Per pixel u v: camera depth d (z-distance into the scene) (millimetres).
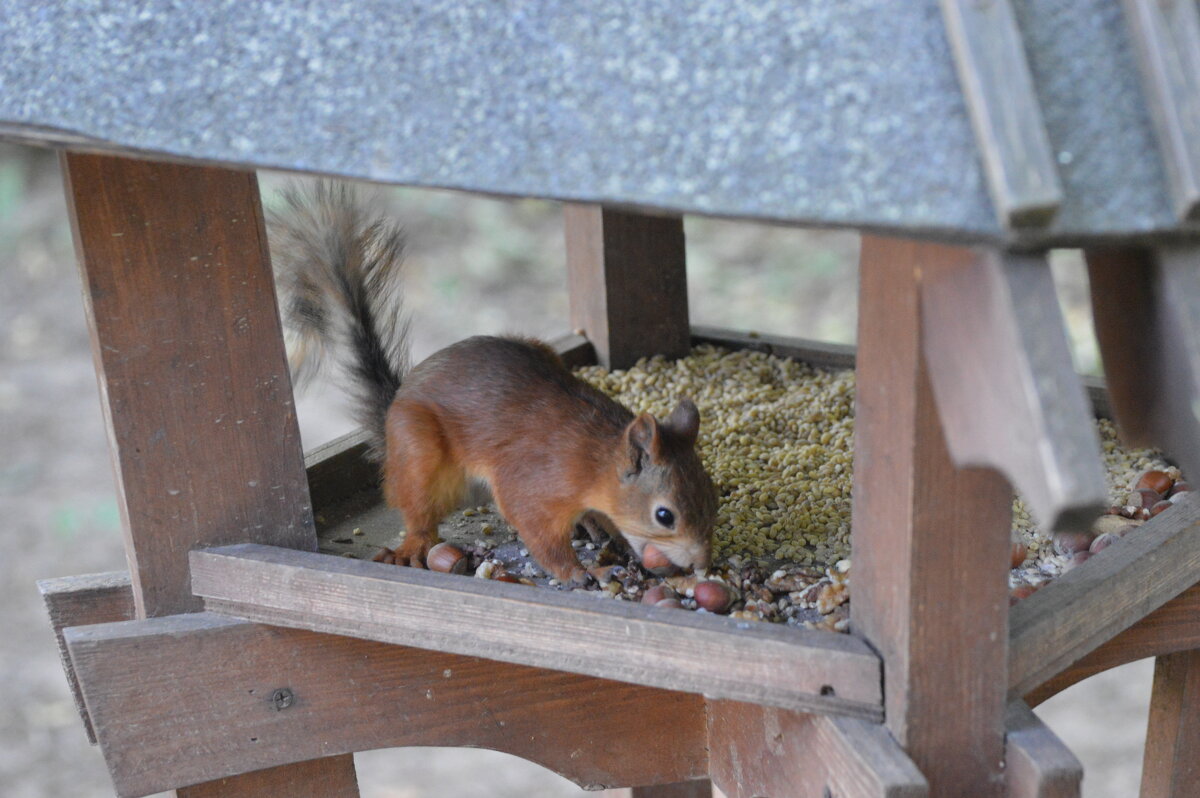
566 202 2613
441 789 10453
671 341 6957
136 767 4355
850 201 2334
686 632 3670
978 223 2266
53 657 11750
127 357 4137
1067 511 2270
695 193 2432
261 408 4352
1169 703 5406
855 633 3668
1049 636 3678
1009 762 3494
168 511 4328
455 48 2760
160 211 4055
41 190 20828
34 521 13570
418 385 4781
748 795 4309
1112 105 2381
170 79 2918
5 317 17812
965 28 2346
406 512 4758
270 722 4426
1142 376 2705
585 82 2623
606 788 4668
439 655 4461
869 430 3428
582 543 4922
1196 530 4242
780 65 2506
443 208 19688
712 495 4504
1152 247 2543
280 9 2945
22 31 3154
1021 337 2355
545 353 5039
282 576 4219
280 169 2740
